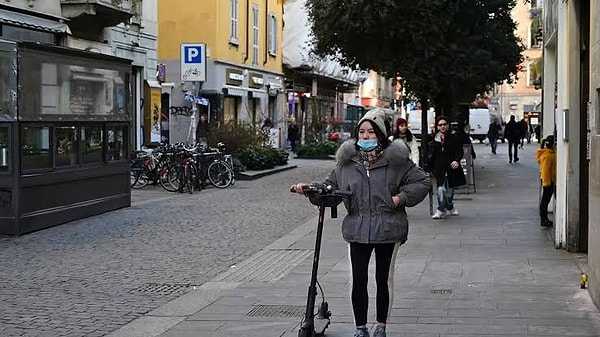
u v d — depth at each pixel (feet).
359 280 21.62
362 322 21.70
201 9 121.80
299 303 27.89
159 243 42.22
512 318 24.75
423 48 72.43
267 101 147.13
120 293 30.35
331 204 21.47
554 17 41.39
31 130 45.01
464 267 33.45
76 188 50.31
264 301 28.35
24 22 68.90
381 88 240.73
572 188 36.17
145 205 59.67
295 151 131.95
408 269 33.17
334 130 150.41
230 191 72.18
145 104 97.55
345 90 205.87
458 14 73.92
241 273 34.06
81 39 80.12
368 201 21.40
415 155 47.96
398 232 21.36
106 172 54.19
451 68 73.77
